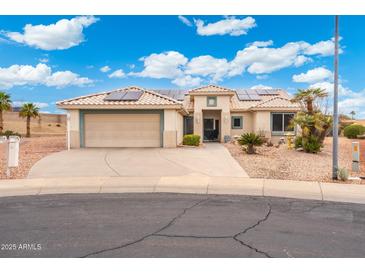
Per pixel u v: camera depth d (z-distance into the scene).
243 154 17.20
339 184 9.98
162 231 5.89
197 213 7.09
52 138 33.31
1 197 8.66
